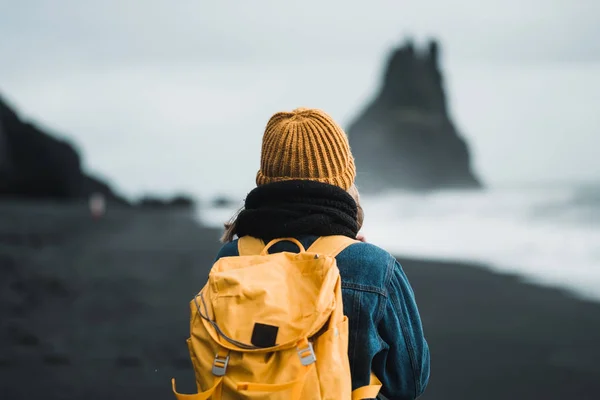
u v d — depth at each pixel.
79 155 67.19
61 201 62.38
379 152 179.38
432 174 178.12
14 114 62.78
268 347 1.74
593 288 11.85
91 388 5.69
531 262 15.97
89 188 69.56
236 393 1.73
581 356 7.01
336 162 2.05
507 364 6.72
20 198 60.69
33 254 16.11
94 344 7.23
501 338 7.90
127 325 8.29
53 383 5.81
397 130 179.12
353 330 1.92
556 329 8.42
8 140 61.56
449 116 187.12
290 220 1.99
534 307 10.02
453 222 31.58
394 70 187.00
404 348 1.96
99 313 9.09
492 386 5.97
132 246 18.95
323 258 1.86
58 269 13.51
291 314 1.78
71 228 26.20
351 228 2.06
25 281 11.66
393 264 2.00
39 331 7.87
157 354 6.84
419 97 184.75
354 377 1.91
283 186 2.00
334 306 1.79
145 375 6.10
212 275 1.87
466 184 181.50
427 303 10.40
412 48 188.25
